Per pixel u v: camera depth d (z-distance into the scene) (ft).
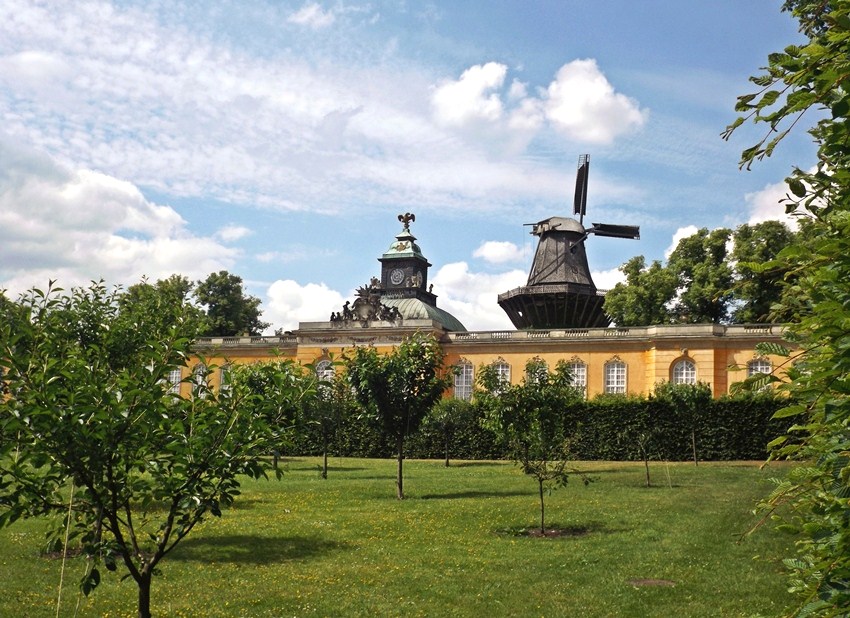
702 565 59.67
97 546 29.37
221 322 302.86
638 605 48.24
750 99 15.30
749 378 16.33
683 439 185.47
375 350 118.21
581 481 133.80
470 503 101.96
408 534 76.84
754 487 118.01
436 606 48.60
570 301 271.69
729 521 82.23
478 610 47.60
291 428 33.91
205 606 48.55
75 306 68.74
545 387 85.35
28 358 29.32
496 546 70.13
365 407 116.47
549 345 229.25
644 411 189.37
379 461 197.36
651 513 90.22
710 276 235.81
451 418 181.57
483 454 204.03
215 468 31.09
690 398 164.04
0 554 62.49
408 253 288.30
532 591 52.37
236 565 60.85
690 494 110.52
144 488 30.81
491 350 234.38
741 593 50.62
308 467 175.63
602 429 192.03
